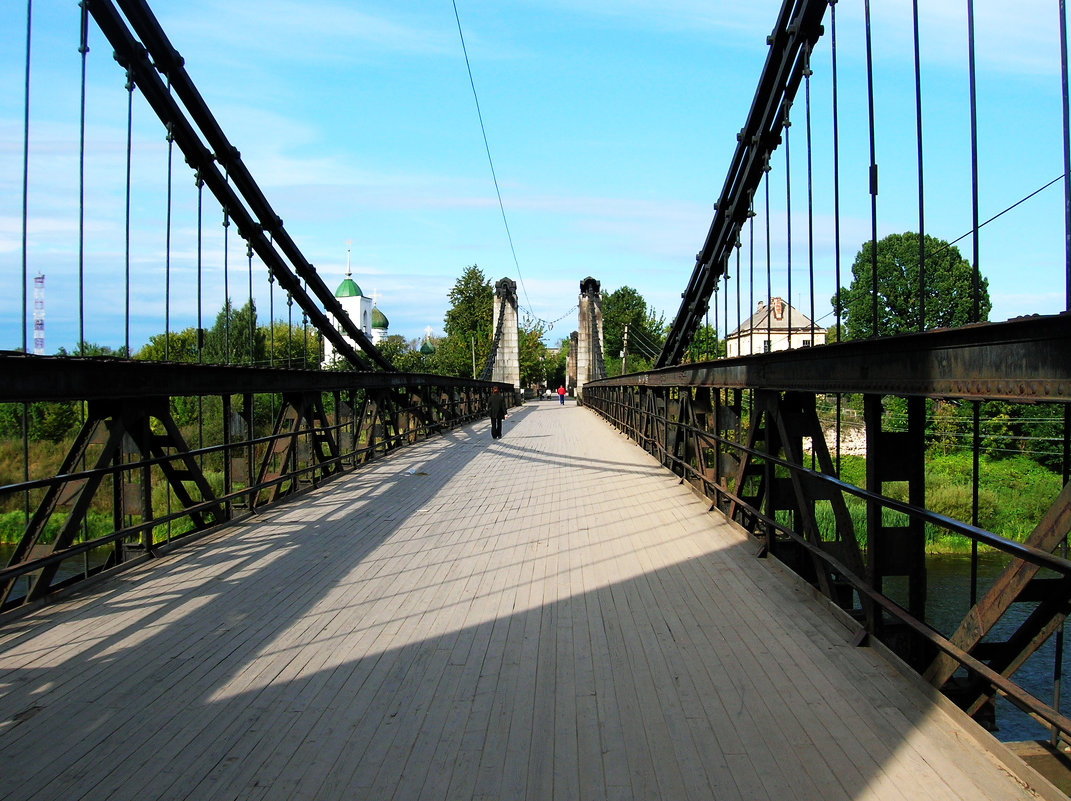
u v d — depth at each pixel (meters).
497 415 15.84
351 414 10.63
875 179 3.59
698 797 2.28
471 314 62.69
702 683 3.10
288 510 7.27
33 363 3.85
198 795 2.35
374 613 4.12
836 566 3.70
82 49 4.77
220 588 4.64
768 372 4.71
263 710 2.93
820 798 2.26
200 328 6.42
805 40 5.48
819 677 3.13
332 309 10.98
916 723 2.71
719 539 5.71
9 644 3.69
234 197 8.04
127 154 5.40
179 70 7.00
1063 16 2.31
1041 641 2.84
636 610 4.09
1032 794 2.26
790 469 4.39
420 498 7.93
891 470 3.38
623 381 15.50
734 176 7.06
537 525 6.44
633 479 9.13
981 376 2.38
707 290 8.62
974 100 2.72
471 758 2.54
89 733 2.77
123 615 4.14
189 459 5.90
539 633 3.75
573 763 2.50
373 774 2.46
